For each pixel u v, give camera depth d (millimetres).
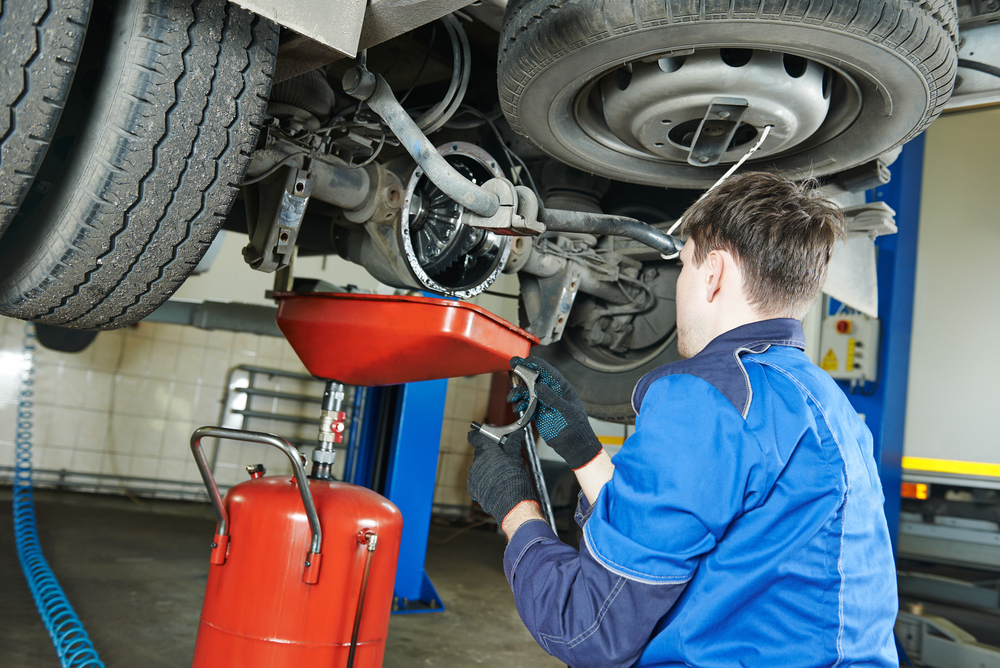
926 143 3020
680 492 607
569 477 4238
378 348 1360
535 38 1234
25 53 817
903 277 2896
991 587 2693
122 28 933
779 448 631
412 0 947
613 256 2371
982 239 2844
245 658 1274
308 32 878
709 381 658
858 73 1244
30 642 2164
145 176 977
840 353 2924
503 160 2199
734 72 1243
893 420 2840
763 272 721
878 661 646
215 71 968
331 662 1295
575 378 2613
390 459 3152
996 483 2658
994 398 2725
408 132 1232
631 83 1349
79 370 5953
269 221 1513
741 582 613
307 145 1483
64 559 3355
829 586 619
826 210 742
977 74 1543
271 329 4469
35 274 1063
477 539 5789
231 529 1350
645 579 599
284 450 1251
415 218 1830
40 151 884
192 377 6336
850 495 643
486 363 1336
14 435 5711
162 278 1128
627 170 1714
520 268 2102
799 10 1067
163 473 6188
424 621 2943
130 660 2141
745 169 1684
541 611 657
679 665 631
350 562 1316
